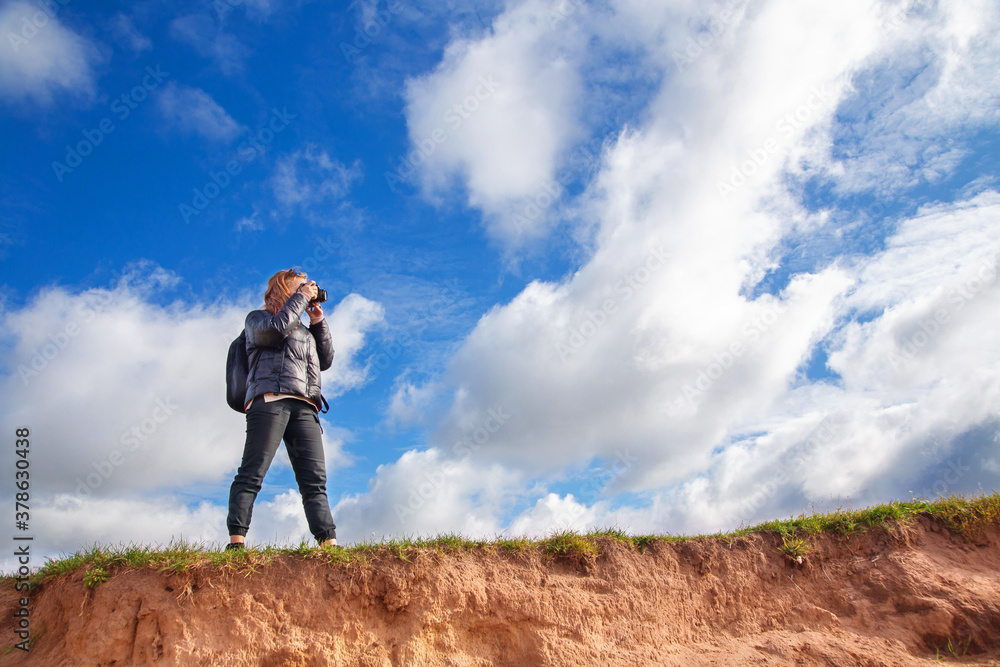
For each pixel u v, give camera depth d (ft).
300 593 14.76
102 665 13.21
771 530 19.75
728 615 17.72
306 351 17.02
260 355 16.33
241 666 13.52
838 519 19.99
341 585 15.15
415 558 16.16
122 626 13.51
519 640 15.96
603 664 15.55
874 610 17.56
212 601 14.08
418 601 15.51
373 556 16.06
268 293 17.62
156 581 14.16
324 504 16.37
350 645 14.65
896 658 16.02
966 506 20.26
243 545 15.02
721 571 18.43
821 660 15.87
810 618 17.66
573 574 17.65
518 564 17.35
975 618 16.87
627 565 18.01
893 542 19.12
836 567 18.78
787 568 18.75
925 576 18.06
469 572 16.51
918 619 17.11
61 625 14.05
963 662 16.05
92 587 14.07
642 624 16.85
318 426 17.08
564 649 15.72
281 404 15.98
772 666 15.55
